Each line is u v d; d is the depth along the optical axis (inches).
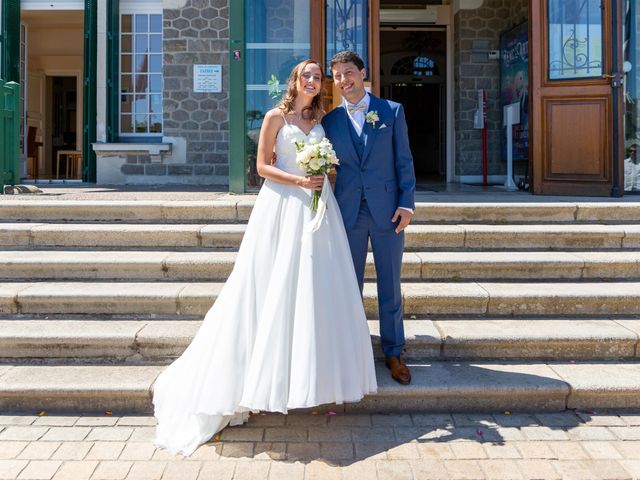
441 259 166.7
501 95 375.6
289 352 110.7
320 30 240.5
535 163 266.5
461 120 380.8
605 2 256.4
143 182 352.2
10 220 190.9
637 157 290.0
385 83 501.7
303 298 110.7
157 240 178.2
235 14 231.1
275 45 239.8
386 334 129.4
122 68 364.8
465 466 103.7
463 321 149.6
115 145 346.9
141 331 139.3
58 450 108.7
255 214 118.0
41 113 515.5
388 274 127.2
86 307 149.9
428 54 496.7
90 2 348.8
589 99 259.0
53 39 493.0
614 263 166.6
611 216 195.0
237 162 236.7
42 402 123.9
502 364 136.5
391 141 124.1
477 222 193.9
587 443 111.8
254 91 238.5
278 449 109.4
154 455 107.3
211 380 111.7
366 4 247.4
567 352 139.0
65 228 178.5
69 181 367.9
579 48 263.4
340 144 122.9
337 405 123.8
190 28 343.9
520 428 117.6
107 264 162.9
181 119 347.6
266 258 115.1
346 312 114.4
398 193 125.9
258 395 108.0
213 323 117.6
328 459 106.0
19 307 149.9
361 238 126.1
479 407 125.0
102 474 101.0
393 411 124.9
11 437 113.3
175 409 115.3
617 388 124.3
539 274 166.4
